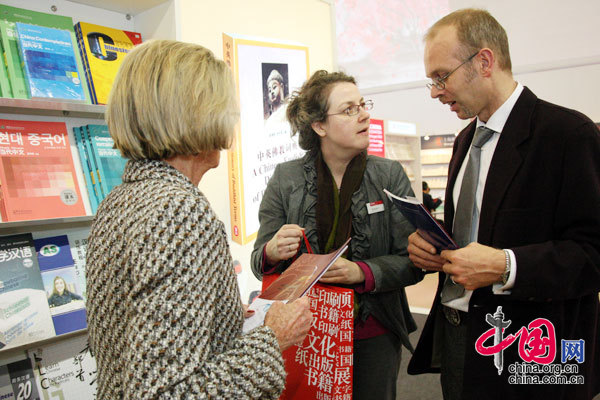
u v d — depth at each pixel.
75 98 1.78
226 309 0.77
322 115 1.48
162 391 0.62
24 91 1.70
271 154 2.37
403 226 1.48
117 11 2.11
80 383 1.87
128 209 0.74
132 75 0.81
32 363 1.78
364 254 1.49
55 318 1.76
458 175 1.46
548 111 1.20
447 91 1.32
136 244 0.69
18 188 1.68
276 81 2.37
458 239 1.36
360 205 1.48
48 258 1.81
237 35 2.23
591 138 1.11
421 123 8.38
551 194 1.16
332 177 1.55
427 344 1.53
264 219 1.64
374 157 1.59
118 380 0.72
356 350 1.49
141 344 0.63
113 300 0.71
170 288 0.66
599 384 1.30
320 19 2.97
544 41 6.73
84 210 1.82
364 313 1.44
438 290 1.49
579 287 1.09
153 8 2.06
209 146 0.85
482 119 1.33
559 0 6.53
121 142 0.82
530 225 1.18
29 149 1.75
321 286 1.38
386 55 7.96
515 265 1.10
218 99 0.84
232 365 0.70
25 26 1.71
